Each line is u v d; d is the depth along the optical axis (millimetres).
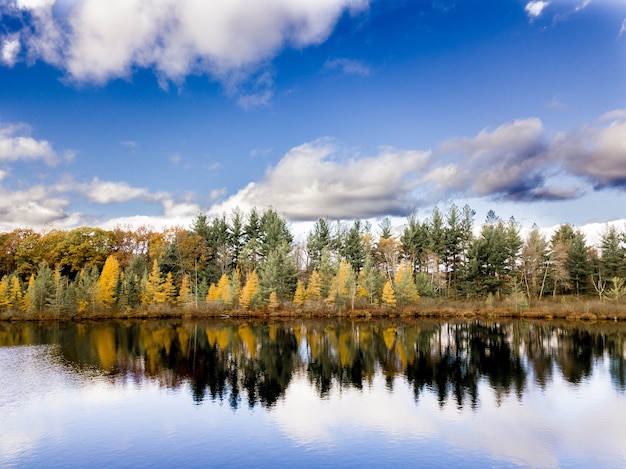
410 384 30469
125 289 76938
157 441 20297
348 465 17828
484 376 32562
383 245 107438
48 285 73188
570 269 83500
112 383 30438
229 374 33375
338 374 33500
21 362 37062
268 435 21062
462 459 18453
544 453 19125
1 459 18469
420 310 75312
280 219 110000
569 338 50312
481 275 85750
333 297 75125
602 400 26406
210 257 103000
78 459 18453
